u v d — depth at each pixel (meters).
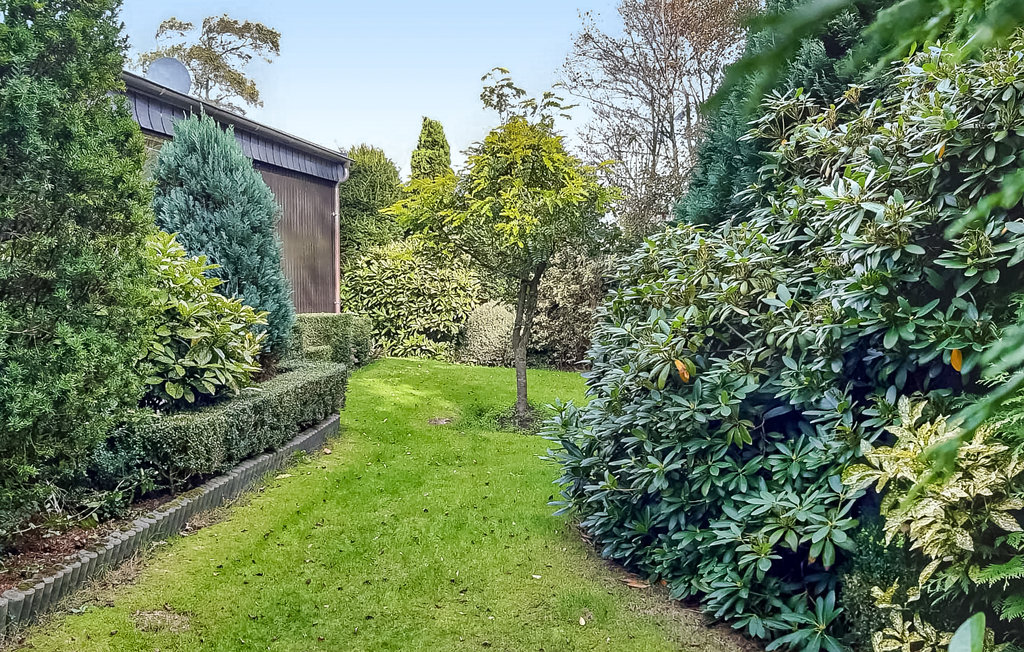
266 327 6.08
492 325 11.64
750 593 2.81
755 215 3.95
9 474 2.75
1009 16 0.39
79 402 2.86
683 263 3.53
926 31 0.44
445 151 17.23
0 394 2.64
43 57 2.91
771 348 3.00
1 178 2.74
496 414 7.23
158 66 7.62
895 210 2.41
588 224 7.01
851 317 2.65
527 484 4.85
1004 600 1.94
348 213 13.66
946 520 1.94
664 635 2.79
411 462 5.39
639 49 11.35
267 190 6.33
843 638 2.52
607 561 3.55
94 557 2.96
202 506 3.88
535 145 6.51
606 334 4.03
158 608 2.88
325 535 3.82
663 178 10.44
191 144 5.76
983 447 1.87
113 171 3.05
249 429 4.55
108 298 3.12
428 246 7.29
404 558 3.55
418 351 11.68
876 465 2.18
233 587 3.14
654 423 3.26
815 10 0.37
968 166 2.36
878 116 3.13
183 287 4.44
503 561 3.54
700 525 3.21
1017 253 2.14
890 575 2.39
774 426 3.22
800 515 2.62
